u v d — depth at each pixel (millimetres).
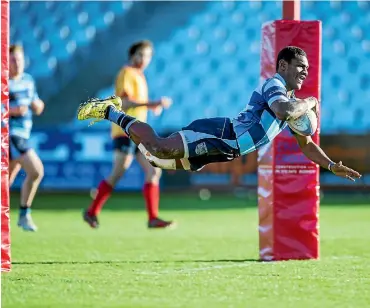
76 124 73688
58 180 64438
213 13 79812
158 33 78688
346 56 75250
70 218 47156
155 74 75875
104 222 44875
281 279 23062
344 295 20375
